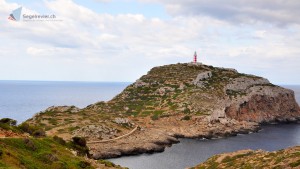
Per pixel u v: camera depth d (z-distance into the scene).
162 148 133.00
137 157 121.50
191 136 157.25
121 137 140.12
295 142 150.38
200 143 146.38
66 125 141.88
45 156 41.66
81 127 138.75
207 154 125.81
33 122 145.62
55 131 133.00
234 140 153.38
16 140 42.66
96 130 138.12
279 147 139.38
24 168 35.38
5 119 55.59
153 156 123.12
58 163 40.62
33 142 45.69
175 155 124.38
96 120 156.12
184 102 199.75
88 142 127.50
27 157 39.34
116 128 149.38
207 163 77.69
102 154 118.50
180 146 140.12
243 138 158.62
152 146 131.75
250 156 72.31
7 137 43.81
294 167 53.62
